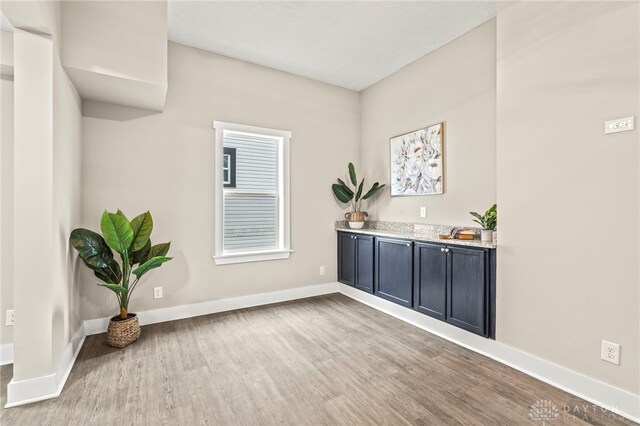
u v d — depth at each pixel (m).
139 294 3.02
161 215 3.12
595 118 1.84
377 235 3.54
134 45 2.36
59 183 2.06
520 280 2.22
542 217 2.09
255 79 3.62
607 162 1.79
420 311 3.00
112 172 2.90
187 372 2.17
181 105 3.20
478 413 1.74
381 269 3.49
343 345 2.61
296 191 3.93
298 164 3.93
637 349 1.69
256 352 2.48
